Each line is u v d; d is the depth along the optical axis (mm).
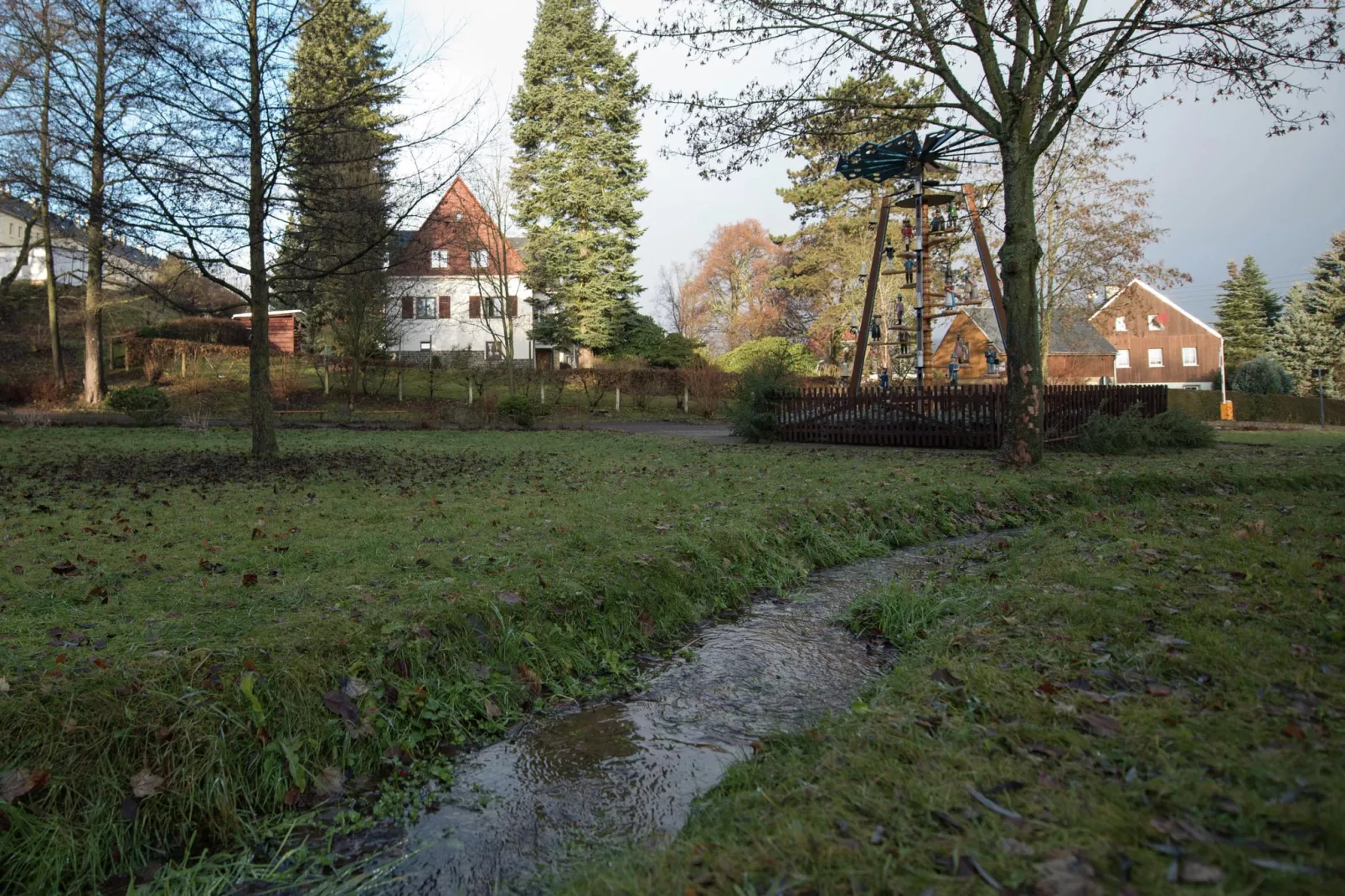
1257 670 3240
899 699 3332
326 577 5168
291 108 12266
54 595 4664
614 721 4008
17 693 3111
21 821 2766
